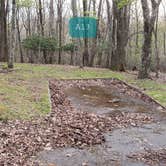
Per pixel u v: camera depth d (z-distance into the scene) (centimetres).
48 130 992
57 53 3875
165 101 1466
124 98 1576
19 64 2519
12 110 1131
